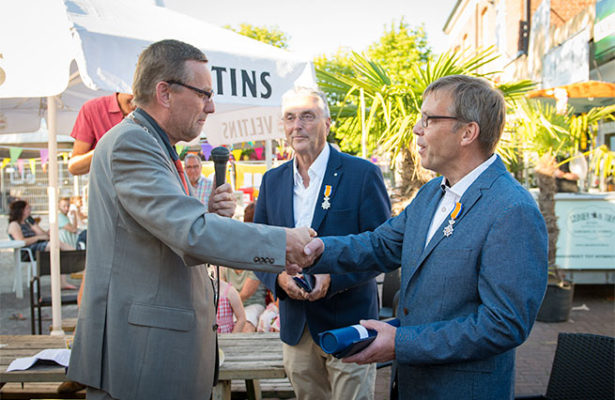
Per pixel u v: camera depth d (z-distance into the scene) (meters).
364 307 2.24
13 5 2.10
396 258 1.78
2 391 2.76
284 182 2.39
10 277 8.26
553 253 5.36
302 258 1.58
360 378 2.12
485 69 5.29
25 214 7.24
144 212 1.38
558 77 9.38
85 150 2.73
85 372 1.48
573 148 5.79
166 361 1.43
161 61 1.50
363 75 4.69
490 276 1.31
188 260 1.38
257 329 3.58
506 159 5.00
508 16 13.28
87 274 1.50
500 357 1.40
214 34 2.87
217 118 5.46
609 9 7.59
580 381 1.93
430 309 1.43
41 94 2.07
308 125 2.25
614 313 5.49
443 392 1.39
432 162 1.51
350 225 2.21
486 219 1.36
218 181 1.83
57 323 3.46
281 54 2.99
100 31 2.17
